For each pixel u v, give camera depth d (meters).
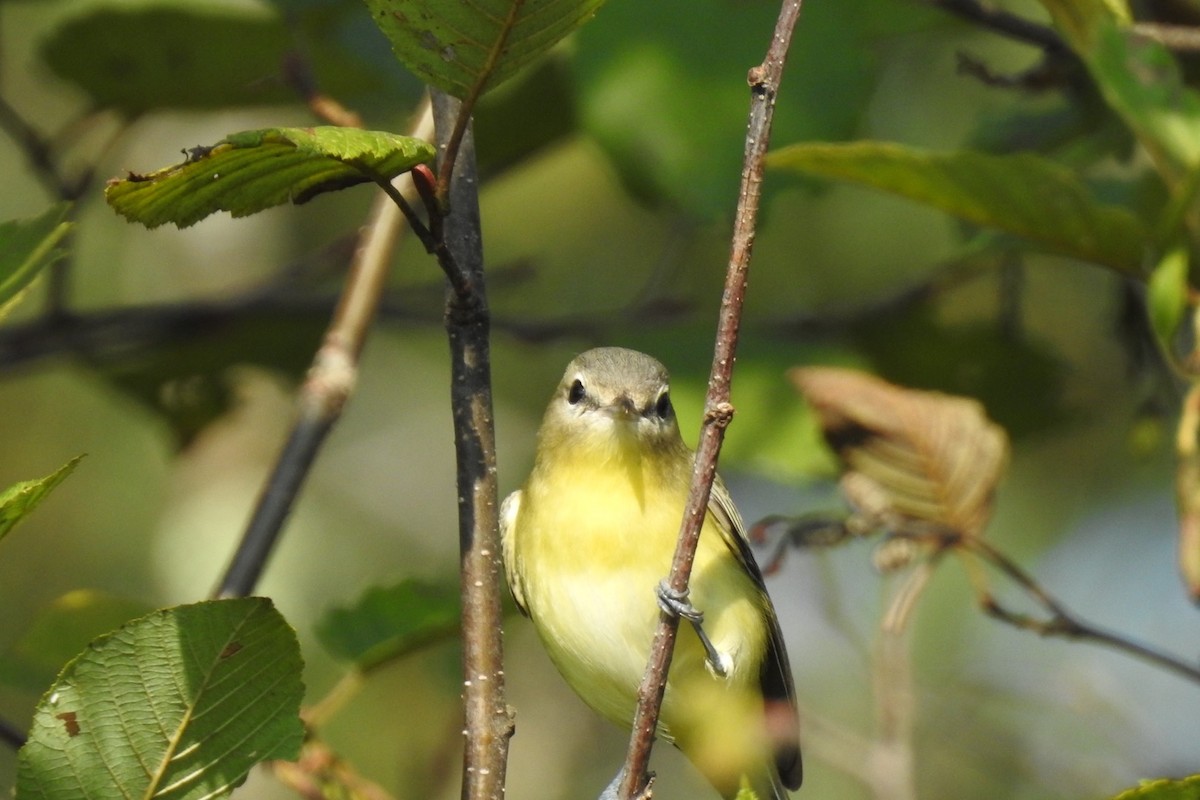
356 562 16.66
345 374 8.47
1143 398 11.13
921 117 15.03
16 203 15.59
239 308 13.09
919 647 13.18
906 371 12.52
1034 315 15.76
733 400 11.23
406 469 17.59
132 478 16.06
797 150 8.17
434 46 5.11
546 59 11.56
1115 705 12.12
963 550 8.79
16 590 15.59
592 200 17.22
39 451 16.08
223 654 5.14
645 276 16.91
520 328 12.36
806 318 12.45
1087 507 15.35
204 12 11.34
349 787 7.85
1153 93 8.04
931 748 12.15
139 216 5.09
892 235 15.52
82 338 13.06
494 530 6.07
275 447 16.38
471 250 6.23
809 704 12.77
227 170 5.02
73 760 5.10
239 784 5.21
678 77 9.66
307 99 8.78
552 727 16.39
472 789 5.88
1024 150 11.80
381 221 8.80
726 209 9.53
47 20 15.54
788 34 5.22
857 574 11.18
